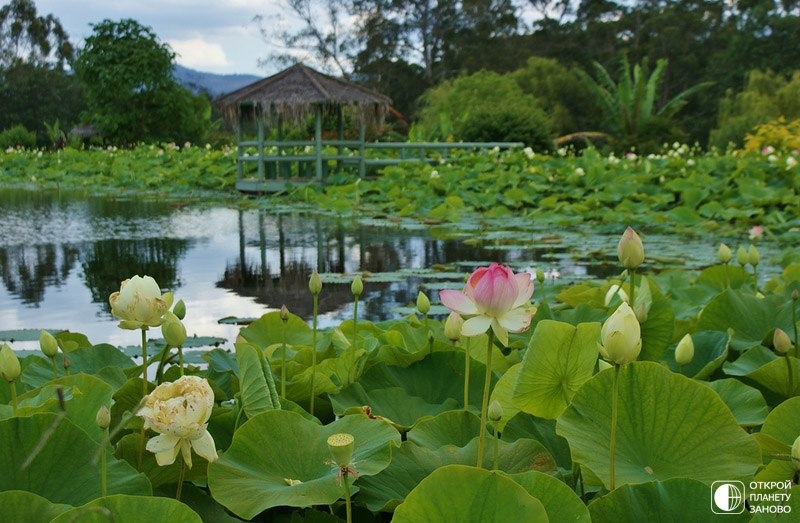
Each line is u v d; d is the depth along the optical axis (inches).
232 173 730.8
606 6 1843.0
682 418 55.1
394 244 341.7
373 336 102.1
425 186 528.4
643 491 47.3
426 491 42.1
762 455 59.6
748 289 128.2
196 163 783.1
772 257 276.4
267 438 56.7
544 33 1850.4
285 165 632.4
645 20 1813.5
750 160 506.9
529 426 67.4
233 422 67.4
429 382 85.0
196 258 303.3
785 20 1508.4
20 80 1809.8
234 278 259.0
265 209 508.1
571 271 262.7
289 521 57.4
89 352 91.3
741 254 135.7
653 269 262.1
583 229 386.6
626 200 420.2
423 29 1749.5
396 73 1760.6
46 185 756.0
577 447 54.9
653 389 55.9
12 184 772.6
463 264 277.4
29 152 1061.1
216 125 1325.0
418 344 101.7
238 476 54.2
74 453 50.6
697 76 1711.4
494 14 1807.3
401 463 57.6
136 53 1139.9
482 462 57.7
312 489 51.4
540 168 546.3
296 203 543.5
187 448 45.8
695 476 53.5
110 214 478.3
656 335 86.4
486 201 481.4
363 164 628.4
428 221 426.6
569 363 64.0
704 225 365.1
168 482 60.4
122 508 42.3
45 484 49.4
